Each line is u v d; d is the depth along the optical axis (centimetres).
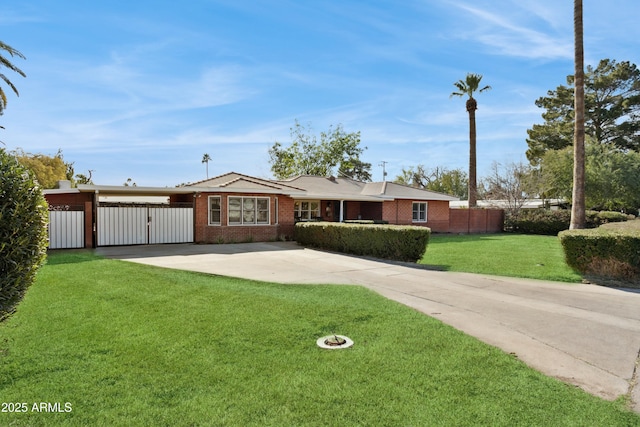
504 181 3139
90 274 863
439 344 457
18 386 343
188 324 518
